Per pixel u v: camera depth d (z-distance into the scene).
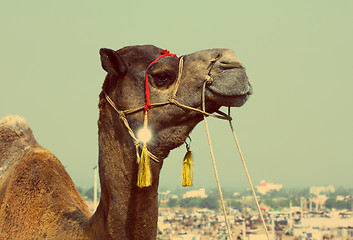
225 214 4.07
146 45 4.76
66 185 5.86
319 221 102.25
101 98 4.79
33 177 5.52
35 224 5.18
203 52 4.50
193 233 101.75
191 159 4.59
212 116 4.30
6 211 5.30
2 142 6.22
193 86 4.37
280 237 86.50
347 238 85.69
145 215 4.50
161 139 4.47
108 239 4.49
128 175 4.50
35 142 6.36
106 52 4.55
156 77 4.49
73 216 5.11
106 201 4.57
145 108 4.47
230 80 4.26
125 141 4.55
